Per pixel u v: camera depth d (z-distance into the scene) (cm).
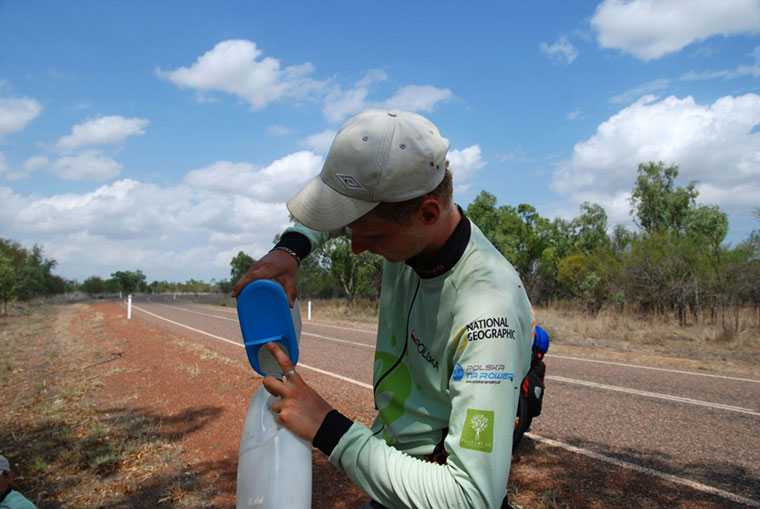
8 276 2939
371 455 108
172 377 793
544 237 3616
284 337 121
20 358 1117
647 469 394
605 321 1608
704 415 549
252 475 112
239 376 761
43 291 5194
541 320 1772
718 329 1361
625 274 1808
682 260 1684
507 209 3688
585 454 426
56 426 561
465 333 115
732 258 1588
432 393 131
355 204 113
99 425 548
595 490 355
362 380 750
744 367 870
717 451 437
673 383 721
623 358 976
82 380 827
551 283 2881
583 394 647
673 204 3095
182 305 4222
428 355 130
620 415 548
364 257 2577
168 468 420
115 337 1481
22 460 457
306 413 113
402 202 114
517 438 252
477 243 127
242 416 553
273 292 119
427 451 131
